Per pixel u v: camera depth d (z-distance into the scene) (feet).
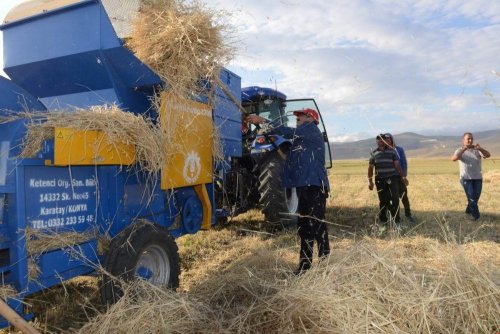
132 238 10.64
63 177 9.61
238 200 19.44
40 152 8.99
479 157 24.30
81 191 10.08
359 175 80.23
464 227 22.07
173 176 12.75
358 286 8.91
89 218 10.30
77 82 13.08
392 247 11.93
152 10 13.92
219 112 16.10
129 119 11.13
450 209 29.63
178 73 13.41
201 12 14.43
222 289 11.12
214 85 15.19
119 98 12.78
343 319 8.21
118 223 11.17
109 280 10.05
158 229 11.70
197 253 17.47
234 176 19.17
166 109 12.48
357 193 42.98
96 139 10.20
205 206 15.26
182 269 15.34
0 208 8.76
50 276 9.18
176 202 13.97
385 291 8.77
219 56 14.64
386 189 23.38
